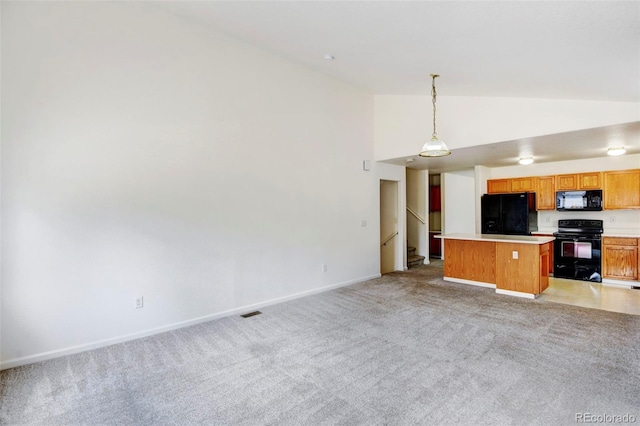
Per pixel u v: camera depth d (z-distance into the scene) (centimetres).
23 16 283
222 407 220
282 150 466
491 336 331
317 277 514
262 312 420
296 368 271
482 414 207
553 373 257
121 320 332
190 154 377
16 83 280
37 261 291
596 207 580
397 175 678
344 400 226
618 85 302
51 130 296
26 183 286
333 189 539
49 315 296
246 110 426
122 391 242
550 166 651
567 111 395
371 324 370
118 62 329
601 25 203
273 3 288
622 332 337
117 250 330
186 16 363
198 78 383
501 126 452
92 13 315
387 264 697
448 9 222
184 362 286
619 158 571
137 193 341
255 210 436
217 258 399
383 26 279
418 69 383
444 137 515
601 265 553
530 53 270
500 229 670
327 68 480
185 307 374
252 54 430
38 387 248
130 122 337
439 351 298
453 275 580
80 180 310
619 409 211
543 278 483
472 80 387
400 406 217
